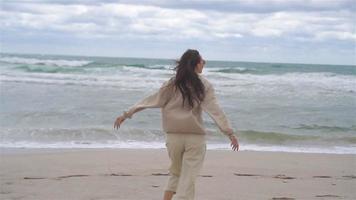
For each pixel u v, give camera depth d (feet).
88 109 56.08
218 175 26.21
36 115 50.08
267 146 40.11
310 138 44.34
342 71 176.45
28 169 26.66
